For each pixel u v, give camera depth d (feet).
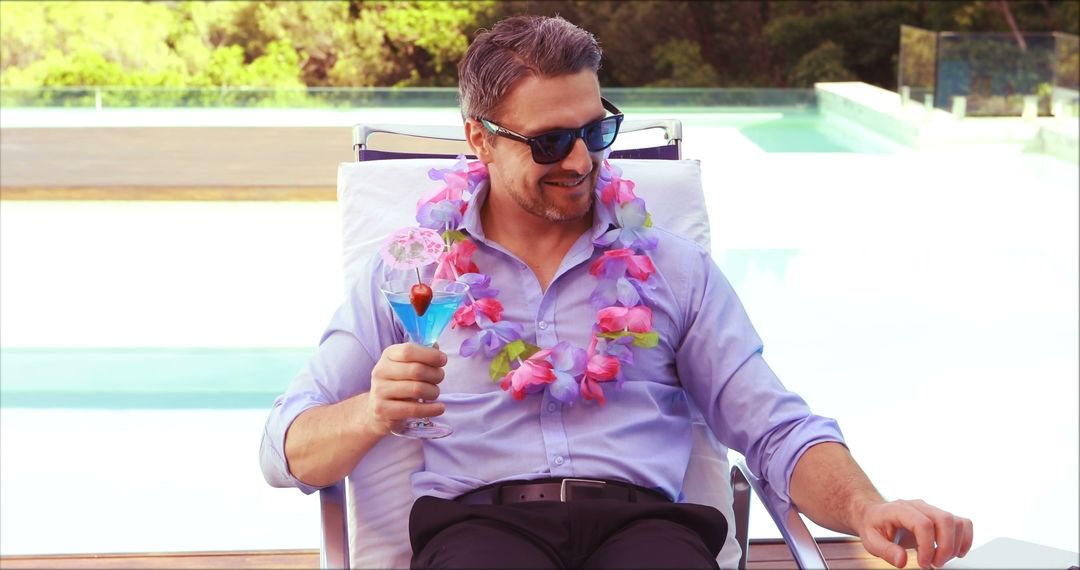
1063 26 52.70
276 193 17.71
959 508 11.34
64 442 12.87
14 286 16.57
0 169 18.74
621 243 6.39
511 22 6.17
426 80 54.03
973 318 16.98
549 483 6.04
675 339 6.47
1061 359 15.40
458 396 6.20
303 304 16.26
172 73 52.16
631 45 54.80
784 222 20.39
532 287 6.38
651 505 5.69
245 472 11.93
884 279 18.42
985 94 32.81
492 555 5.31
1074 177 27.68
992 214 22.70
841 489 5.73
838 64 53.98
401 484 6.39
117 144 21.97
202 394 14.62
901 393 14.33
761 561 7.93
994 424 13.42
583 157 5.99
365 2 52.90
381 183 7.40
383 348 6.36
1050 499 11.53
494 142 6.16
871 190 23.85
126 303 16.20
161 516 10.79
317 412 5.97
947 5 53.62
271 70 52.65
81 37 51.60
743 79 55.47
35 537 10.23
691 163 7.67
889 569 7.88
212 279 16.96
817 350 15.76
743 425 6.27
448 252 6.33
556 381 6.06
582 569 5.64
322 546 5.44
